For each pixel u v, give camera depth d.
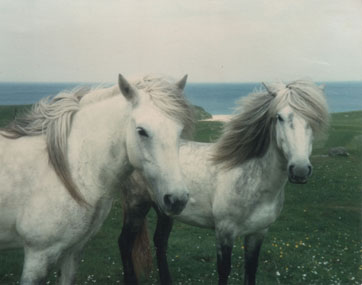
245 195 2.94
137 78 2.03
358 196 6.67
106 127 2.02
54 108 2.13
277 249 4.48
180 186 1.74
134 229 3.60
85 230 2.10
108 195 2.12
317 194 6.77
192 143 3.47
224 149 3.09
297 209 6.04
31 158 2.04
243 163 3.03
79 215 2.04
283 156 2.79
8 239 2.11
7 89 5.80
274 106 2.78
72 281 2.25
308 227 5.33
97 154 2.04
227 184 3.03
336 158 9.89
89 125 2.07
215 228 3.15
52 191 1.99
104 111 2.04
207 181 3.16
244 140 2.99
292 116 2.65
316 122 2.70
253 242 3.14
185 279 3.74
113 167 2.03
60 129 2.07
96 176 2.06
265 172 2.90
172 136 1.78
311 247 4.60
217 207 3.06
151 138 1.76
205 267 4.03
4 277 3.47
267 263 4.14
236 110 3.19
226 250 3.04
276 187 2.91
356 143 11.12
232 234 3.04
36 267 2.02
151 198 3.52
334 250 4.52
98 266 3.91
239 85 13.30
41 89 5.62
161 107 1.82
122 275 3.81
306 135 2.64
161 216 3.64
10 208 2.00
